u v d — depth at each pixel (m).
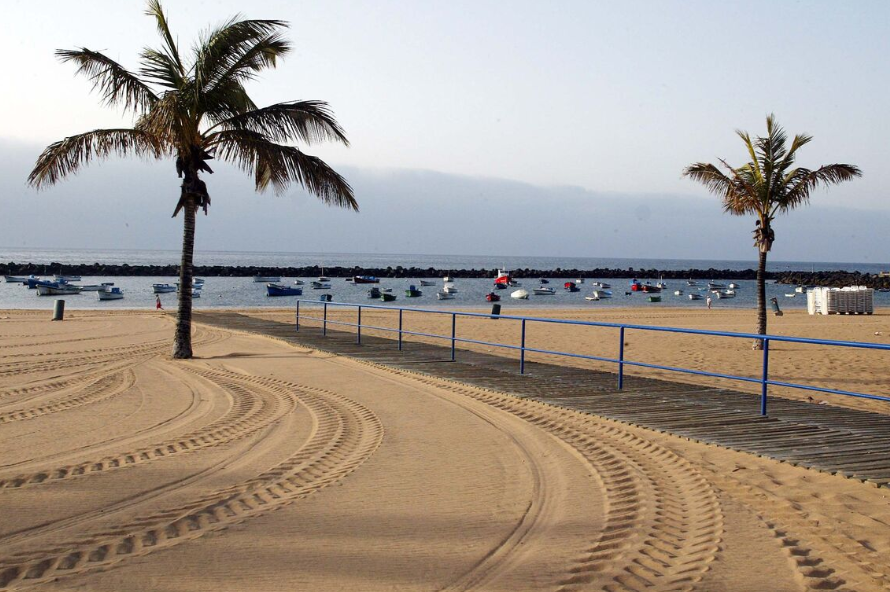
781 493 6.25
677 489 6.45
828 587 4.38
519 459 7.54
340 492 6.33
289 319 32.25
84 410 10.55
